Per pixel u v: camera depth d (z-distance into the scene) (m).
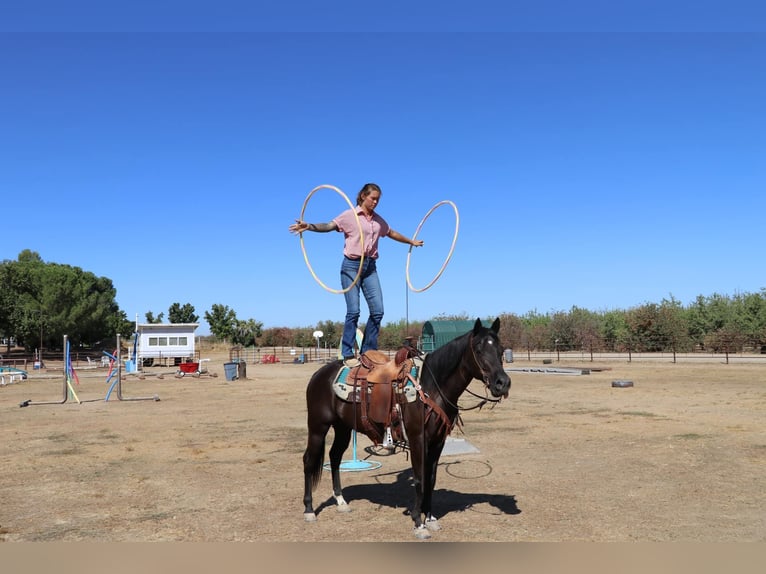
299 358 56.56
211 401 22.92
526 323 61.12
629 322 50.09
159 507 7.80
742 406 16.92
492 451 11.38
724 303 47.69
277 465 10.55
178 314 94.75
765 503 7.55
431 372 6.60
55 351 75.44
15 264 65.25
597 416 15.94
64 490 8.81
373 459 11.01
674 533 6.41
